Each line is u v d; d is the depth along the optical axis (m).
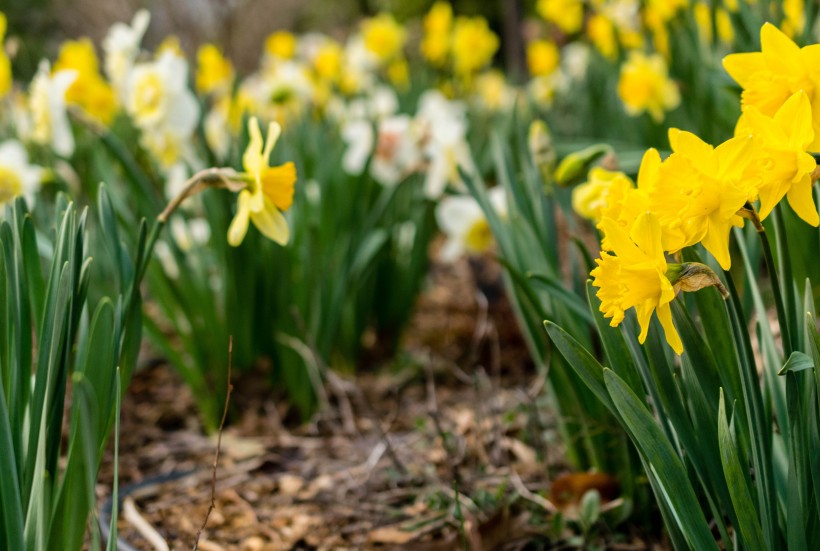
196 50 7.66
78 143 2.64
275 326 2.40
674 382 1.71
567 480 1.98
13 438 1.70
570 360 1.69
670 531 1.73
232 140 2.37
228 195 2.31
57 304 1.69
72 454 1.69
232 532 2.04
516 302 2.08
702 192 1.61
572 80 5.25
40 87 2.27
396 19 10.79
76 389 1.63
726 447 1.65
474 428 2.20
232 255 2.32
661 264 1.62
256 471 2.21
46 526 1.66
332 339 2.44
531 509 2.01
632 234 1.62
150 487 2.16
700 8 2.40
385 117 3.49
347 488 2.12
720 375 1.72
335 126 3.23
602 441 1.99
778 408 1.78
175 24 7.81
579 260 2.02
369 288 2.59
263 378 2.42
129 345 1.83
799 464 1.67
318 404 2.41
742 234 1.80
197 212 2.60
